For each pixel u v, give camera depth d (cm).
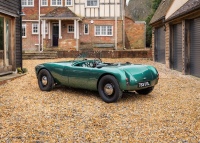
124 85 623
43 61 1889
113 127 466
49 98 704
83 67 707
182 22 1177
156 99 691
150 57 2203
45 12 2684
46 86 795
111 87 643
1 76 1036
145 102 656
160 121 499
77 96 729
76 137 418
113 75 640
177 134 429
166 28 1484
